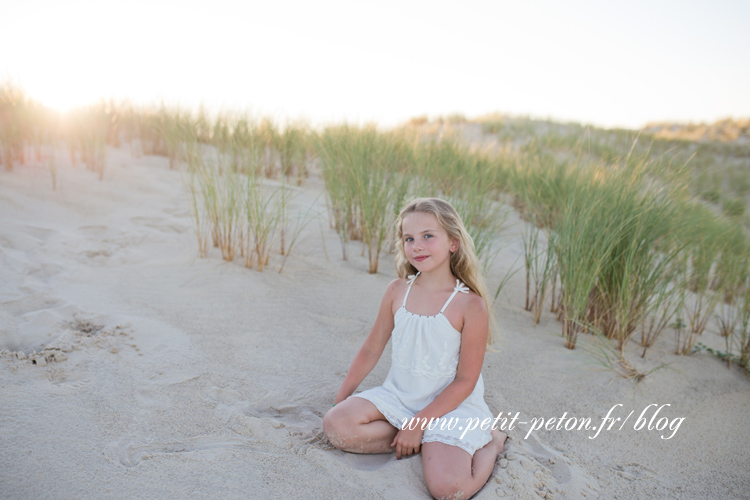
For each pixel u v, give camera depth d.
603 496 1.96
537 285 3.70
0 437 1.85
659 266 3.21
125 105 7.05
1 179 4.70
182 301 3.24
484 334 2.11
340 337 3.08
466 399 2.12
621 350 3.13
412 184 4.66
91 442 1.91
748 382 3.11
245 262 3.93
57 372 2.30
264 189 5.25
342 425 2.02
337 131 5.47
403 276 2.34
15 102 5.27
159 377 2.42
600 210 3.31
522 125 17.23
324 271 3.98
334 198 4.65
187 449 1.96
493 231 4.05
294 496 1.75
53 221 4.17
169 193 5.26
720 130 19.59
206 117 6.41
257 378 2.55
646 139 11.41
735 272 3.97
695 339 3.53
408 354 2.17
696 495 2.05
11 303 2.83
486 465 1.92
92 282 3.32
